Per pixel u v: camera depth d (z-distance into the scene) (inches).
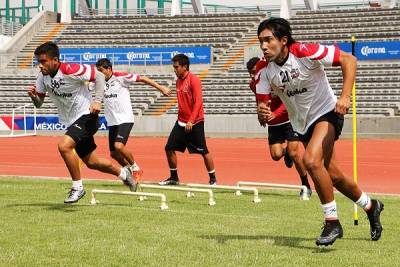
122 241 344.5
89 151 481.4
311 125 326.3
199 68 1887.3
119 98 613.6
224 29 2081.7
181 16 2186.3
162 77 1868.8
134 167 623.8
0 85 1955.0
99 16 2263.8
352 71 307.4
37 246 331.3
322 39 1888.5
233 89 1770.4
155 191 590.6
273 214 447.8
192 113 613.3
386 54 1680.6
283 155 538.6
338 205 492.7
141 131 1675.7
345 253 317.7
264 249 325.7
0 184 626.8
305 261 299.9
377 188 669.9
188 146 625.3
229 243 340.5
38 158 1059.3
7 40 2249.0
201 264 293.9
